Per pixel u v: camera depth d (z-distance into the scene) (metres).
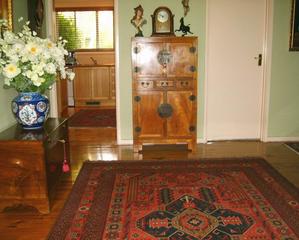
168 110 3.86
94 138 4.60
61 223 2.27
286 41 4.20
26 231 2.19
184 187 2.87
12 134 2.45
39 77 2.43
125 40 4.12
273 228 2.19
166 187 2.87
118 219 2.33
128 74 4.20
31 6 3.40
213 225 2.24
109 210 2.46
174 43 3.75
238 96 4.38
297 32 4.16
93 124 5.42
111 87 7.11
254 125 4.46
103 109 6.77
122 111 4.28
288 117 4.39
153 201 2.61
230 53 4.27
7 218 2.36
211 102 4.37
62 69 2.60
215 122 4.43
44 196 2.39
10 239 2.10
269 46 4.20
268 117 4.37
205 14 4.09
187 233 2.14
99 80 7.07
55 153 2.71
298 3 4.08
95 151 4.01
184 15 4.07
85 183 2.96
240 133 4.48
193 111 3.88
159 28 3.92
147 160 3.62
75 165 3.49
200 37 4.14
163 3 4.04
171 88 3.83
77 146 4.23
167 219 2.32
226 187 2.86
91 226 2.23
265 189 2.81
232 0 4.15
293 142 4.34
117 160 3.63
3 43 2.38
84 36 7.54
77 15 7.46
